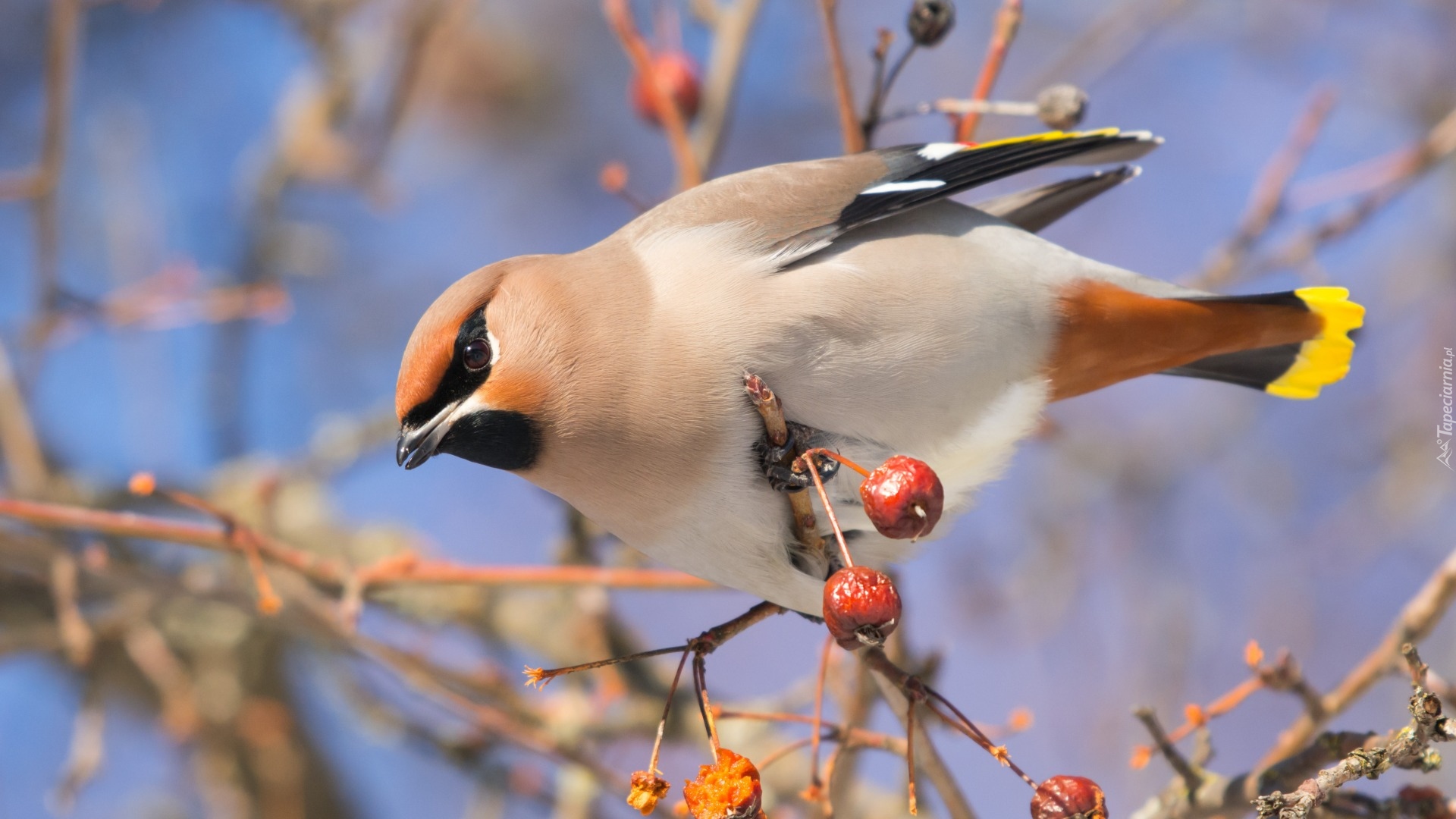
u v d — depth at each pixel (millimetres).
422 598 11930
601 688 10609
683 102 10117
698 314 7273
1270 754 7578
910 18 8289
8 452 11281
